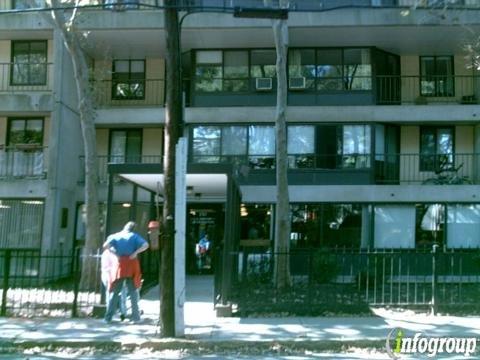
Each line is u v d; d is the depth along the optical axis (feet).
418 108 68.39
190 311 40.01
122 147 75.00
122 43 70.79
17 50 70.03
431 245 66.49
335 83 71.00
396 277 49.90
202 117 69.46
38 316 38.47
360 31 66.54
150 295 48.42
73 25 49.98
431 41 69.62
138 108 70.95
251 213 68.80
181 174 32.89
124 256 36.24
